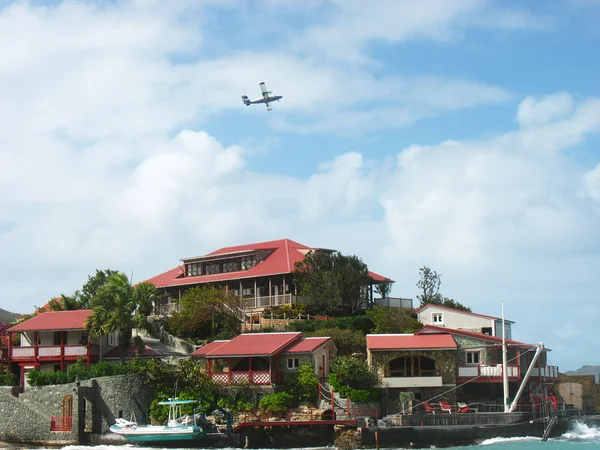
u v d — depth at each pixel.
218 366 78.00
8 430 73.69
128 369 75.06
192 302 92.56
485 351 77.12
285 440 68.00
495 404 74.81
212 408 72.88
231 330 89.62
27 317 100.38
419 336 77.88
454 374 74.56
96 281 105.31
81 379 74.38
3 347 86.75
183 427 67.19
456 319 92.44
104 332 80.69
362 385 74.19
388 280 105.00
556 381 83.75
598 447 65.94
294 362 75.62
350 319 88.12
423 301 117.75
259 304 99.44
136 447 68.00
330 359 79.88
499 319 92.69
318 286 94.38
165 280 112.94
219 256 107.69
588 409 89.12
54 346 83.19
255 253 105.19
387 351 74.69
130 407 72.38
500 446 67.12
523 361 80.19
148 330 94.31
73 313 86.94
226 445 67.62
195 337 91.44
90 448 67.94
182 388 73.44
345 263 97.00
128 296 82.94
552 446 66.69
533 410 72.62
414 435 67.06
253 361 76.88
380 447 66.44
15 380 80.94
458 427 68.25
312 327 87.38
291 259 102.62
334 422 67.62
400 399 73.44
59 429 71.56
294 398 73.69
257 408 72.75
